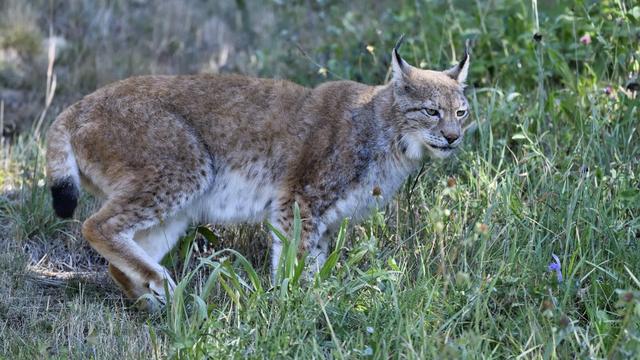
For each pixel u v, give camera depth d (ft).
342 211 34.81
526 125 40.01
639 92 39.50
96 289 35.45
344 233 31.73
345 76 46.06
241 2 58.70
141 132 33.91
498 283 31.35
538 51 41.88
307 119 34.78
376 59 46.60
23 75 52.13
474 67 45.09
